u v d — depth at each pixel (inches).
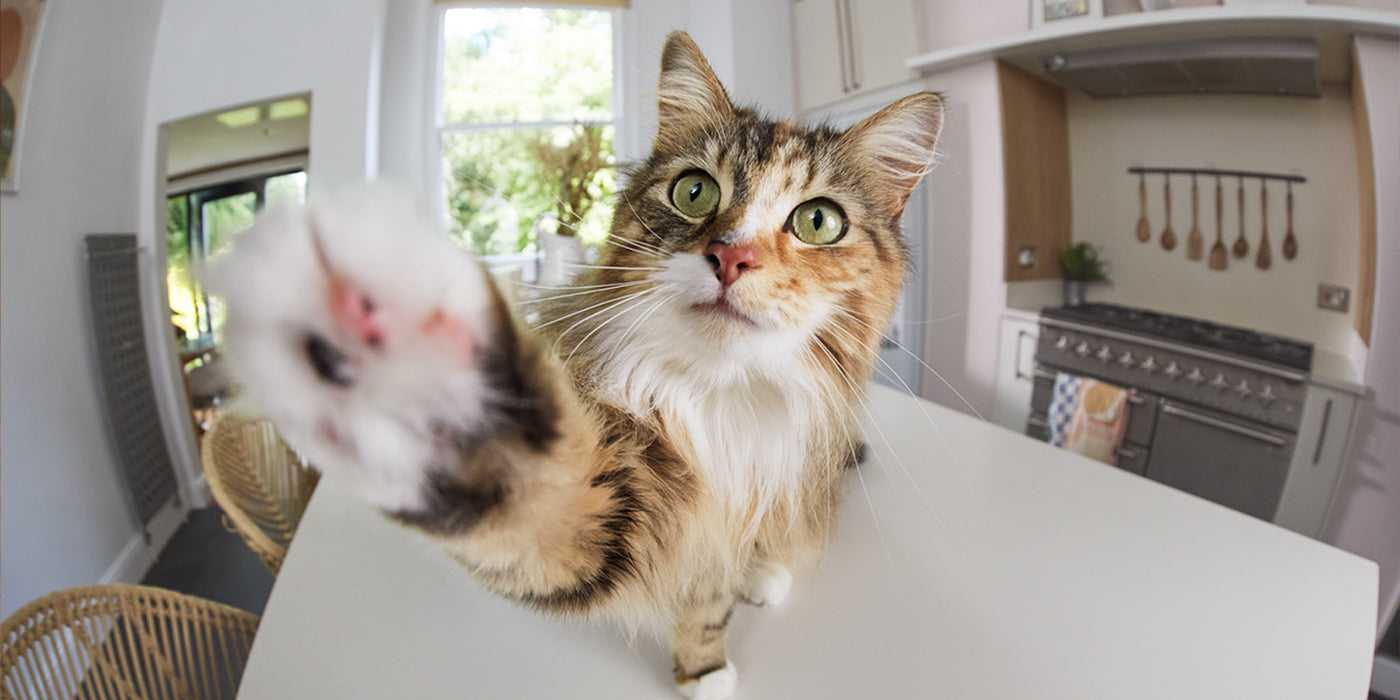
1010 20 149.9
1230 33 126.7
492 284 25.0
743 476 46.2
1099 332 148.5
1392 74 116.2
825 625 62.7
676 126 54.4
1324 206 134.5
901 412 106.8
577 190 119.3
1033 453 95.7
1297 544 77.7
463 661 59.2
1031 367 161.6
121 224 153.8
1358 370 125.0
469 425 25.0
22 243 125.4
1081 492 87.4
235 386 21.8
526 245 101.7
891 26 168.7
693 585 46.3
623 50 207.2
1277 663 58.6
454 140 207.3
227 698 108.2
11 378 120.3
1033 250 168.7
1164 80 145.4
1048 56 149.6
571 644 61.4
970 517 82.7
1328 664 58.5
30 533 120.5
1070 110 170.6
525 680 57.1
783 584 65.7
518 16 206.2
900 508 84.0
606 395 39.7
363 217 21.2
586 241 52.9
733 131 52.1
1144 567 72.7
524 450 27.7
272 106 172.1
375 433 23.6
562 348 40.5
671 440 41.7
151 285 161.5
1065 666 57.9
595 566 37.1
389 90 201.9
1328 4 118.7
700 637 51.1
